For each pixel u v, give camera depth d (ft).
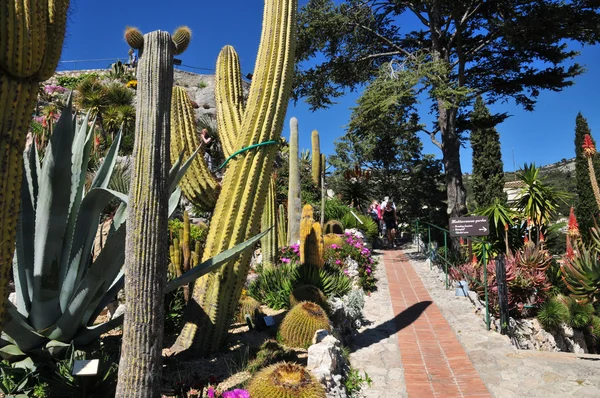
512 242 39.04
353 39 54.65
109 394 12.36
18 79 9.68
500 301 23.75
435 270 40.14
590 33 44.32
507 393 16.83
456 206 48.24
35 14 9.59
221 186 19.62
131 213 11.43
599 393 16.56
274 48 18.42
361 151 77.05
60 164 13.50
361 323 25.32
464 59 50.11
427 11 49.73
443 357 20.34
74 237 14.70
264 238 31.60
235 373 15.39
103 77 98.32
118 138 16.49
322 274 26.61
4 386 12.51
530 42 45.83
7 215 9.59
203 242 34.76
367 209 75.51
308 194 63.57
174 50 12.62
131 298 11.14
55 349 13.98
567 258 23.11
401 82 41.14
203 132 21.74
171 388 13.30
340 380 16.34
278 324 21.49
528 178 38.45
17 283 14.67
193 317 17.25
